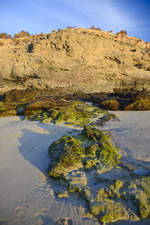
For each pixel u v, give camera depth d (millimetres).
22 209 2926
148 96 14234
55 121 8406
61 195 3199
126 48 20953
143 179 3285
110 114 10016
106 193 3057
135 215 2605
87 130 5305
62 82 20234
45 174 3971
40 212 2846
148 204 2721
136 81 21281
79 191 3209
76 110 9719
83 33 19266
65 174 3643
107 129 7418
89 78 20594
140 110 12430
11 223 2641
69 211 2834
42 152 5148
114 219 2574
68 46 19031
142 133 6633
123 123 8438
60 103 11305
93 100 15945
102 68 20719
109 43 20453
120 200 2889
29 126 8000
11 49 21375
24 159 4734
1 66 20656
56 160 4125
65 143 4547
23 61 19969
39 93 17312
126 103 13844
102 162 4027
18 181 3719
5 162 4582
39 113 10078
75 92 19516
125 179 3371
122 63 20797
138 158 4508
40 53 19594
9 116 10773
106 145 4496
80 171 3770
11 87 19766
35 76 20203
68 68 19734
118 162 4207
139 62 21547
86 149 4383
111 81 21422
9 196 3256
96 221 2611
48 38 19344
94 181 3441
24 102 12820
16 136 6668
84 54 19703
